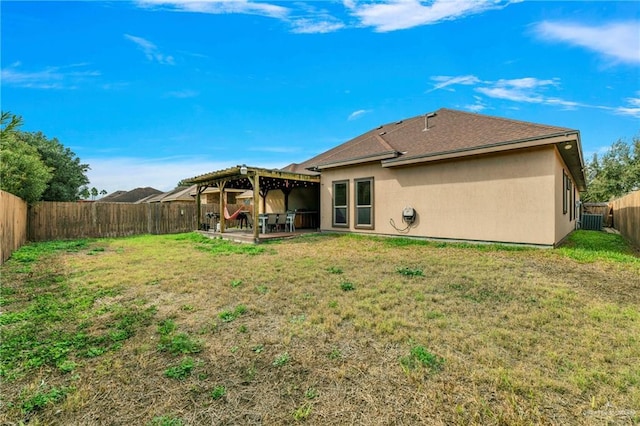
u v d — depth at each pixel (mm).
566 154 8641
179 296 4641
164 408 2158
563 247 7762
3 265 6941
